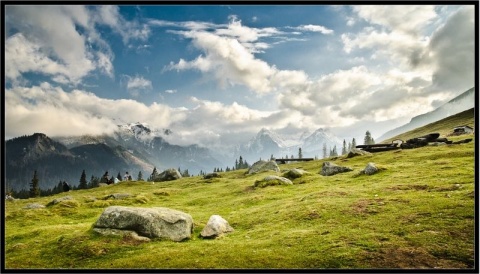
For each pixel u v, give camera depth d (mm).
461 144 69625
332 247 22375
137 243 26750
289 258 21453
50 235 30891
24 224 39594
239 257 22297
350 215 28797
